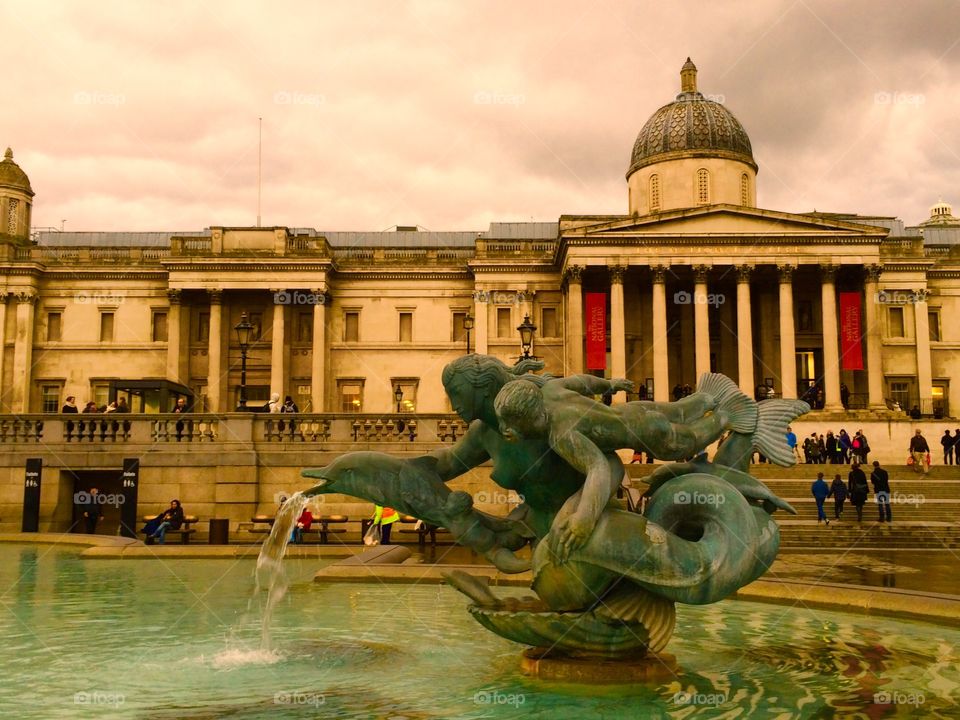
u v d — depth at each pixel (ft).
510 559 24.77
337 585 45.03
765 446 25.99
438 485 25.44
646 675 24.14
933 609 33.12
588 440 23.35
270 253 209.97
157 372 216.74
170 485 101.09
